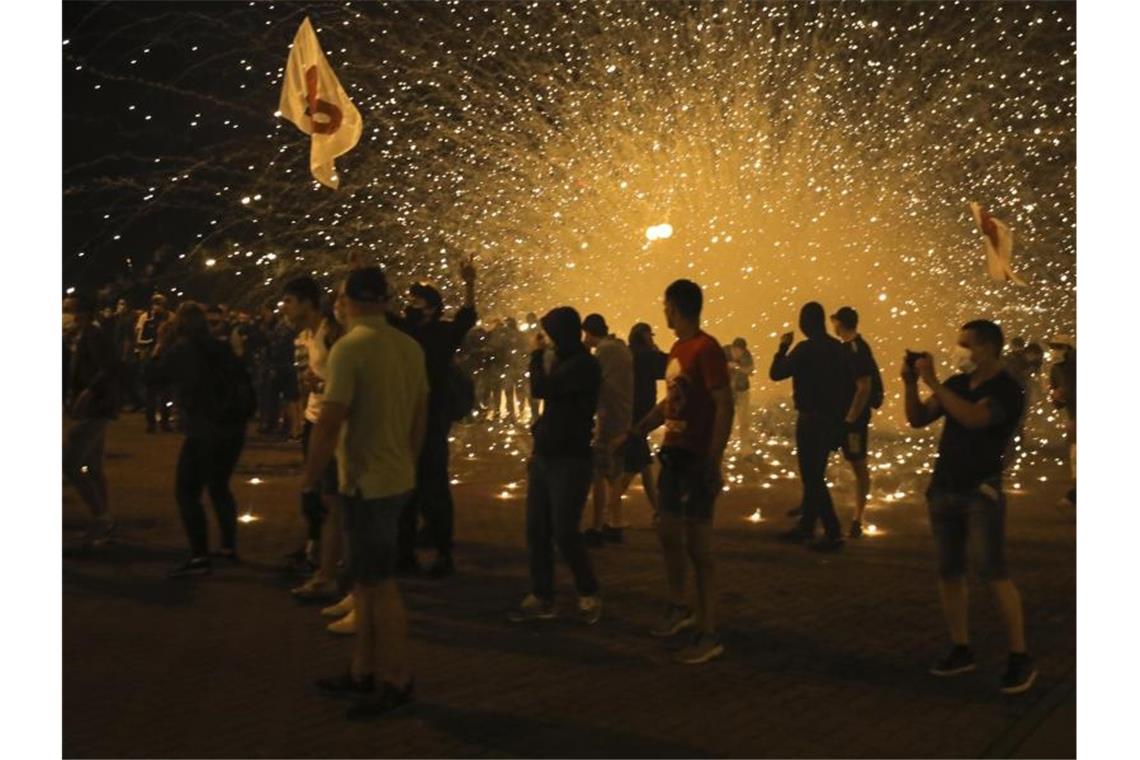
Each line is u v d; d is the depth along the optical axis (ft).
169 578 28.94
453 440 60.49
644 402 36.11
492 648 23.58
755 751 18.19
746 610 26.91
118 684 20.94
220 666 22.08
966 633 22.44
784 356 35.63
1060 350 42.96
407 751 17.97
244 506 40.01
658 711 19.97
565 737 18.66
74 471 31.68
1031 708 20.44
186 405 29.40
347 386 19.36
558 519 25.12
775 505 41.75
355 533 19.81
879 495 44.37
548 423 25.18
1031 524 38.58
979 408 21.36
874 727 19.38
